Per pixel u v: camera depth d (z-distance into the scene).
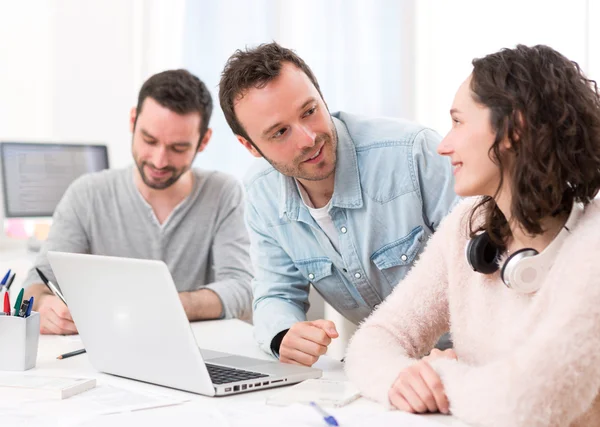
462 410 1.04
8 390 1.20
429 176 1.60
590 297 0.97
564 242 1.04
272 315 1.60
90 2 3.28
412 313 1.31
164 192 2.28
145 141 2.11
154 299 1.17
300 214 1.62
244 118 1.49
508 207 1.10
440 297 1.31
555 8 3.03
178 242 2.30
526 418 0.97
